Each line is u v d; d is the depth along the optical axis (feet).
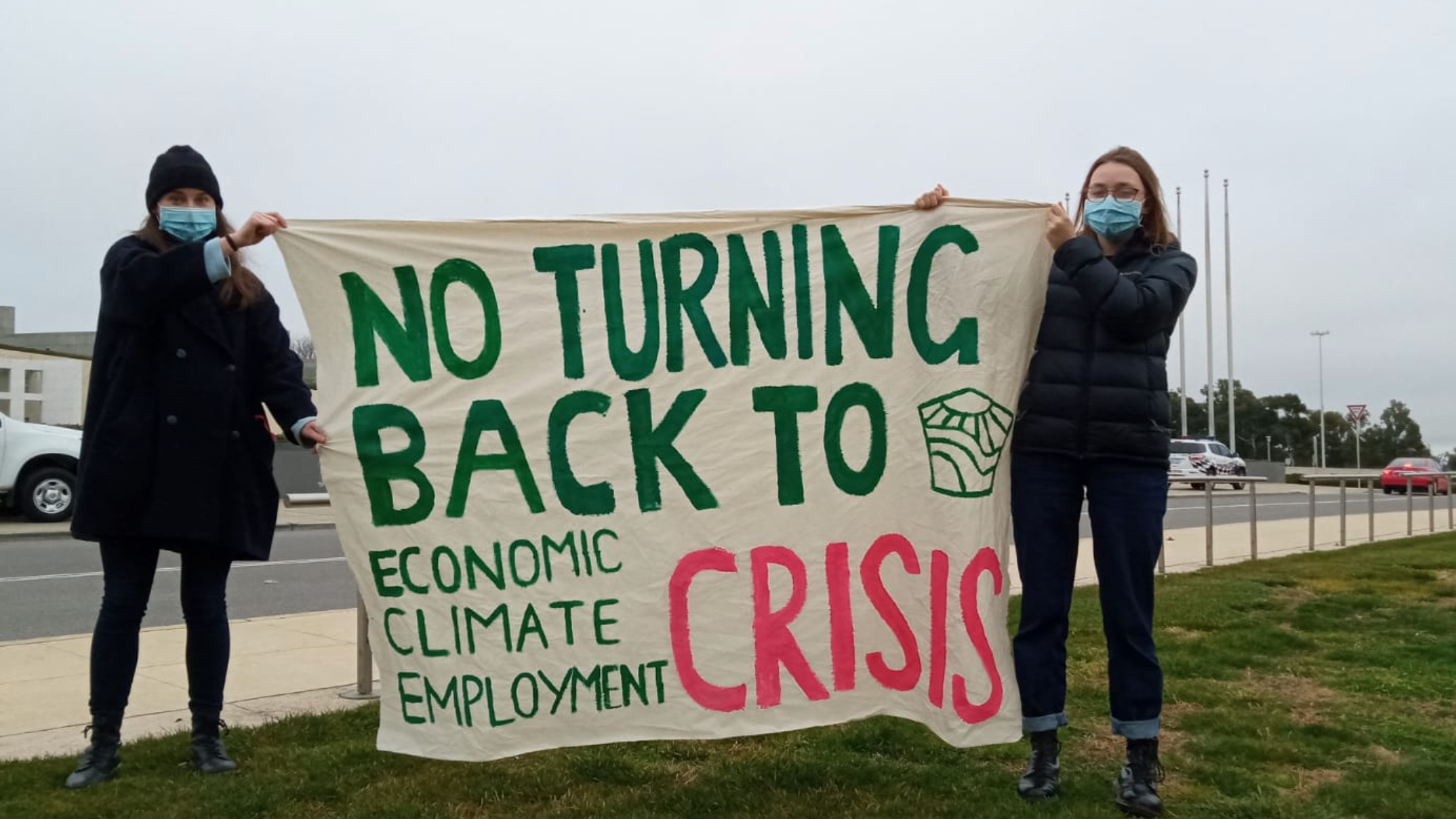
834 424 11.35
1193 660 17.16
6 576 28.73
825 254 11.57
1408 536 44.11
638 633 10.94
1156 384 10.85
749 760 12.17
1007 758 12.46
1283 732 13.35
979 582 10.99
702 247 11.53
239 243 10.84
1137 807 10.46
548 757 12.17
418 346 11.26
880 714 11.10
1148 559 10.78
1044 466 10.93
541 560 10.94
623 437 11.19
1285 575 28.30
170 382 10.85
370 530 10.91
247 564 32.81
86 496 10.66
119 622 11.12
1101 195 11.27
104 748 11.12
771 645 11.05
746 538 11.14
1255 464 136.67
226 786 10.85
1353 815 10.61
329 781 11.15
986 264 11.46
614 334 11.39
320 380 11.16
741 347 11.43
